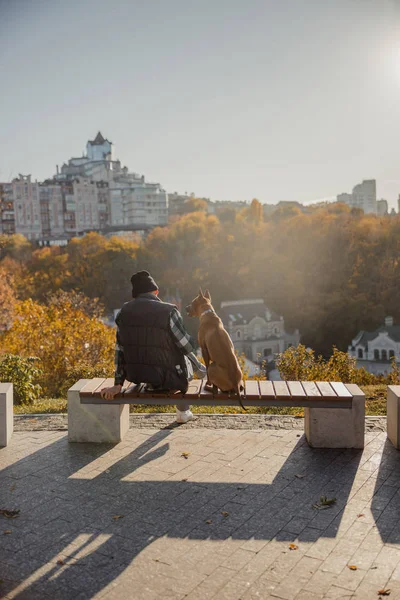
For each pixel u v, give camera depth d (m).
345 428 5.26
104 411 5.50
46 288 93.00
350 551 3.44
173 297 93.69
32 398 9.00
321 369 11.16
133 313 4.83
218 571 3.23
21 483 4.56
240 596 2.98
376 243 77.19
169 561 3.34
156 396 4.89
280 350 80.75
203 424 6.14
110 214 191.75
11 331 15.61
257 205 110.94
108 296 94.50
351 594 2.98
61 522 3.87
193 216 108.06
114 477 4.66
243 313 81.56
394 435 5.33
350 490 4.35
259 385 5.26
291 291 82.38
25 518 3.94
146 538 3.63
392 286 72.81
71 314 16.31
